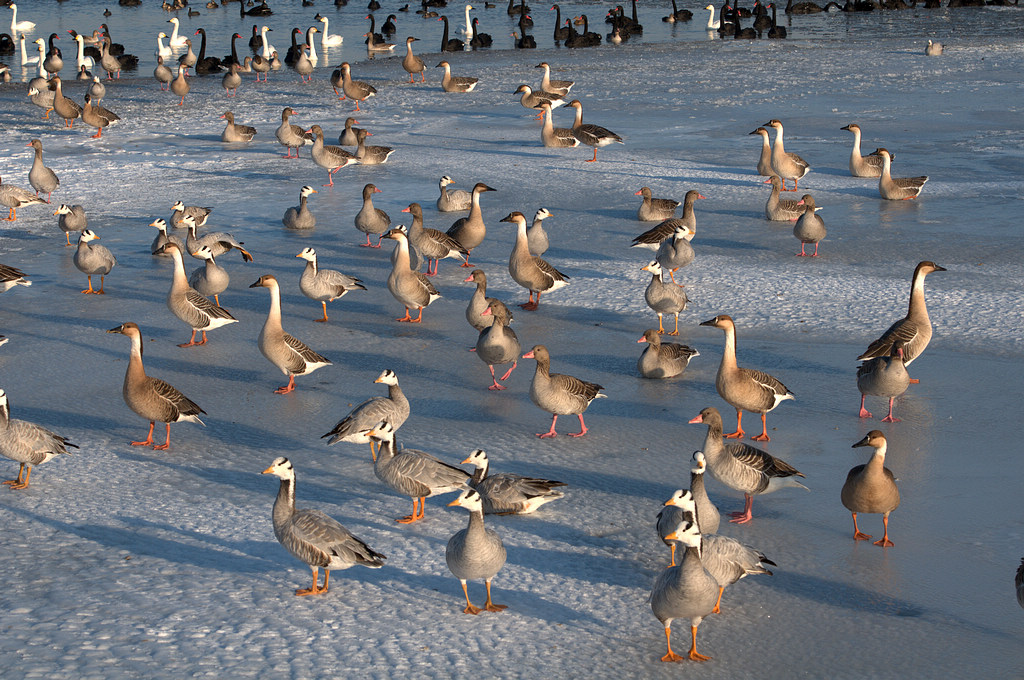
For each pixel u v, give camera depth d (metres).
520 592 12.26
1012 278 24.55
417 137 45.62
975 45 70.88
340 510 14.39
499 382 19.47
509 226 31.52
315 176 38.09
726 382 16.28
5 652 10.64
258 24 93.19
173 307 21.00
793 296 23.95
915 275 18.61
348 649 10.99
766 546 13.41
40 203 33.94
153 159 40.56
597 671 10.72
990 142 41.06
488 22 96.25
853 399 18.19
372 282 25.98
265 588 12.27
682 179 36.97
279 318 18.59
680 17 95.50
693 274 25.94
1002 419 17.08
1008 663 10.85
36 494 14.73
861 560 13.01
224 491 14.95
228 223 31.56
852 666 10.84
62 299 24.48
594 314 23.27
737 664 10.90
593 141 40.72
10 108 52.25
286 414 17.95
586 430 17.20
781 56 69.38
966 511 14.16
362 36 86.06
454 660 10.84
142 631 11.19
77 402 18.39
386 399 15.71
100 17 98.69
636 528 13.88
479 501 11.26
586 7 107.19
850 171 37.06
